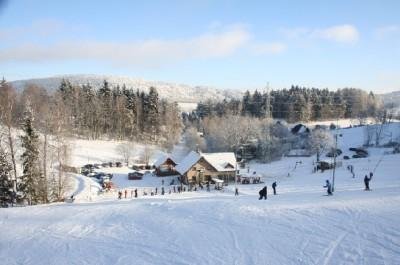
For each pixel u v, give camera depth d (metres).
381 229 23.52
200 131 167.50
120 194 56.03
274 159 106.94
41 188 51.97
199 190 66.56
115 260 23.41
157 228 28.89
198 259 22.30
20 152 69.62
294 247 22.45
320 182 61.72
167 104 157.88
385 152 103.25
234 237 25.25
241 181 75.44
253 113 182.00
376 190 37.38
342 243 22.16
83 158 100.88
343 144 121.25
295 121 170.75
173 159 87.75
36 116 60.56
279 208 30.88
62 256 24.88
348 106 198.25
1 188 50.66
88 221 32.47
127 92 143.50
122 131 131.25
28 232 30.42
